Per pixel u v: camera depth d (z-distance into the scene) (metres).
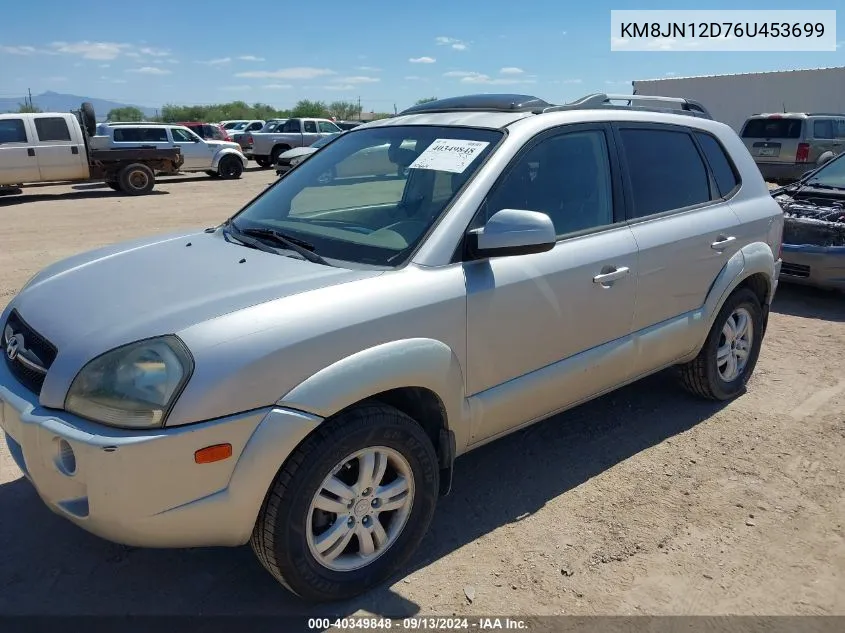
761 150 16.70
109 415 2.21
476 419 2.98
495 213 3.01
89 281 2.88
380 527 2.71
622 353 3.57
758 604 2.72
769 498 3.43
